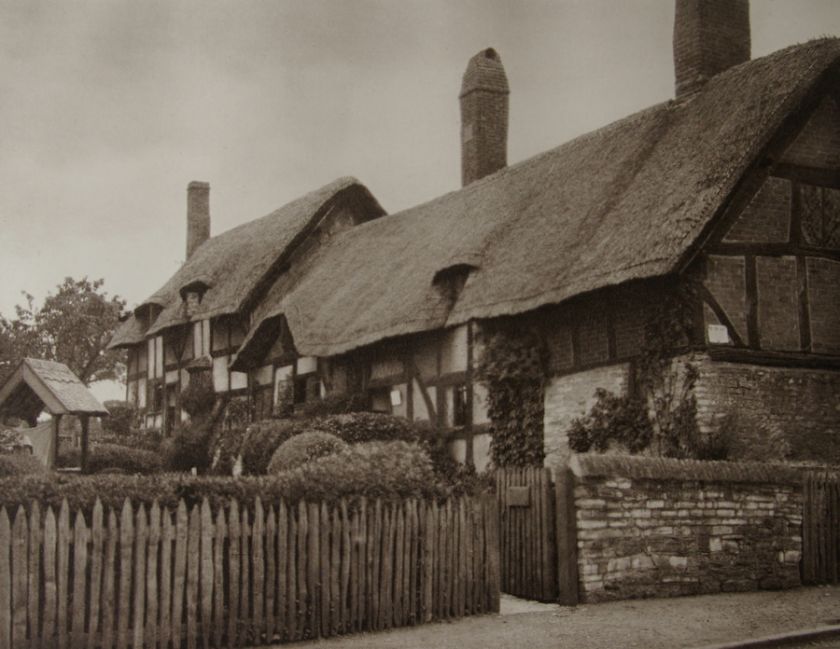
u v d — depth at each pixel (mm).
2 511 8055
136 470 28781
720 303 15078
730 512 12031
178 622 8656
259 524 9188
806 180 15977
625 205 17266
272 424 21297
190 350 34156
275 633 9242
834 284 15938
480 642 9141
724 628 9555
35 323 51969
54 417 18375
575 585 11000
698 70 18984
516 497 11703
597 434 16359
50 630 8078
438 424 20359
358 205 33156
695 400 14703
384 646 9047
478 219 22438
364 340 21953
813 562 12578
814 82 15414
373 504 10070
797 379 15359
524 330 18297
